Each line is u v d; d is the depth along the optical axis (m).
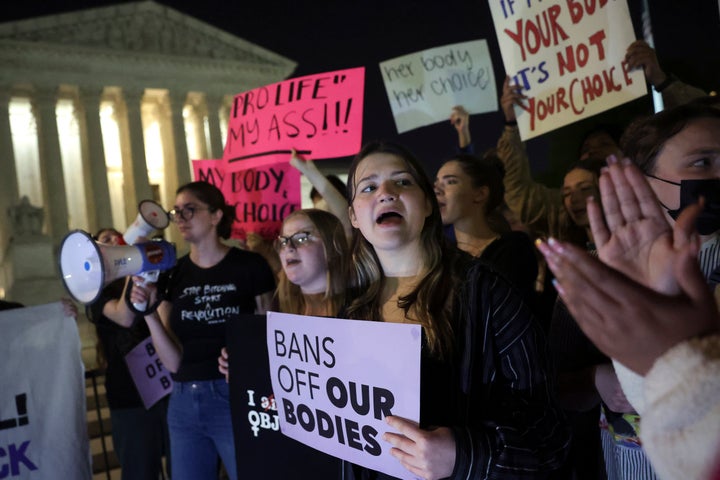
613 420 1.79
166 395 3.92
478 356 1.53
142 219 3.01
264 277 3.32
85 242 2.52
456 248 1.73
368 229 1.72
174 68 23.05
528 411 1.46
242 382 2.32
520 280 2.68
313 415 1.83
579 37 3.25
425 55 5.23
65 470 2.83
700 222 1.43
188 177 23.45
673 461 0.66
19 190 23.53
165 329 3.26
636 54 3.05
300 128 3.99
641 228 0.82
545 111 3.44
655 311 0.70
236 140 4.34
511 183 4.24
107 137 26.31
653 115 1.63
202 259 3.35
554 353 1.97
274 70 24.97
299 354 1.87
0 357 2.77
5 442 2.74
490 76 5.27
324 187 3.71
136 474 3.94
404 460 1.45
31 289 15.98
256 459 2.27
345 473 1.77
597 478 2.56
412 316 1.63
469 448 1.38
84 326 12.20
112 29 22.08
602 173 0.88
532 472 1.39
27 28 20.36
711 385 0.65
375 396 1.59
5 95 20.92
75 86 22.11
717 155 1.48
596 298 0.71
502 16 3.61
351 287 1.91
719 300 1.16
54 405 2.85
